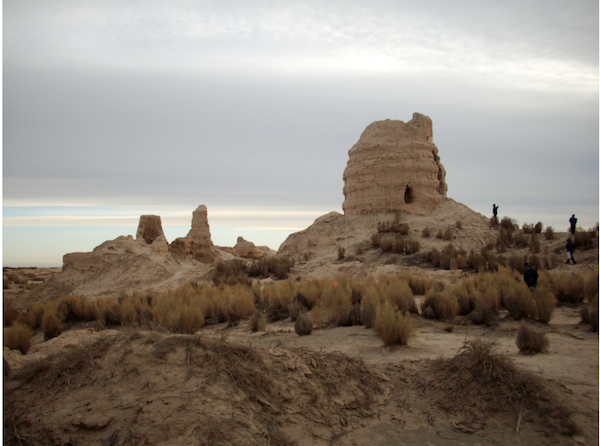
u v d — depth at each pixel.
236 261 37.19
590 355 8.56
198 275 36.03
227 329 14.99
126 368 6.36
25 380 6.66
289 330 13.55
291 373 6.80
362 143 43.16
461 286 16.95
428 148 41.66
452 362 7.57
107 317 17.97
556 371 7.55
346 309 14.07
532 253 29.02
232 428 5.36
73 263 39.81
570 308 15.03
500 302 15.01
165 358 6.50
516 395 6.44
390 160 41.00
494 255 28.48
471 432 5.93
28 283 46.66
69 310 19.72
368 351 9.70
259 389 6.25
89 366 6.58
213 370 6.34
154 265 38.66
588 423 5.77
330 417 6.17
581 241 27.72
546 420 5.92
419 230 36.94
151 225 53.94
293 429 5.81
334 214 46.50
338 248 35.44
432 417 6.35
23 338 11.51
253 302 18.67
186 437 5.10
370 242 36.28
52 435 5.28
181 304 17.31
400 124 42.44
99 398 5.88
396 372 7.83
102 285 36.66
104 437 5.18
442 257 28.30
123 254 40.62
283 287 20.11
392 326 9.97
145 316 16.42
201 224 51.91
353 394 6.79
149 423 5.27
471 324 13.09
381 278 22.23
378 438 5.90
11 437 5.33
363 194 42.09
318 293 18.14
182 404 5.59
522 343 9.01
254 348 7.25
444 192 43.97
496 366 6.96
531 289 15.60
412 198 40.78
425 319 13.91
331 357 7.54
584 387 6.78
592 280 15.52
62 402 5.91
